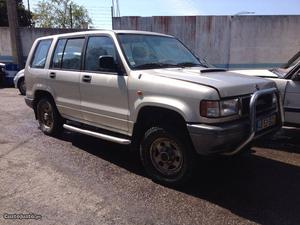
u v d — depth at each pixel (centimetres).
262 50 1644
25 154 554
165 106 412
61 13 3997
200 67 517
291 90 584
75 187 428
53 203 385
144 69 472
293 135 675
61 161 522
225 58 1659
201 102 384
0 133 686
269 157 551
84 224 342
